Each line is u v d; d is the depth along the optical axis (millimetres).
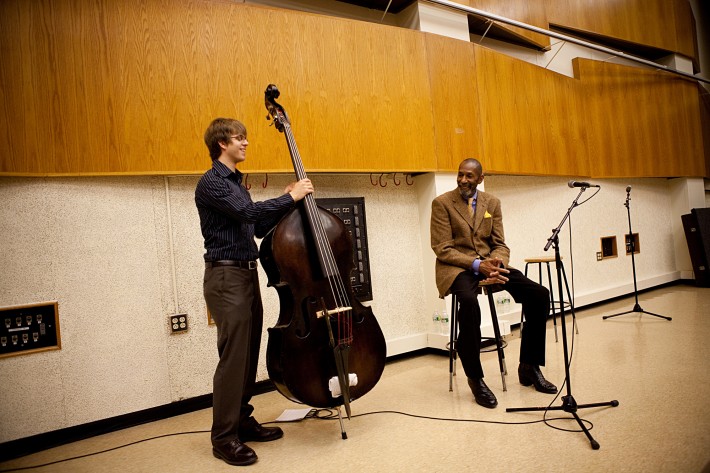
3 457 2424
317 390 2148
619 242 6352
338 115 3557
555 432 2193
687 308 5090
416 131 3938
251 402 3070
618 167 6133
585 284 5840
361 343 2299
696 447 1911
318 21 3531
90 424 2670
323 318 2195
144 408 2834
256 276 2309
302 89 3410
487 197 3111
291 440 2346
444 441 2191
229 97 3115
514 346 4055
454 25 4367
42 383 2557
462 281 2816
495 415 2467
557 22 5613
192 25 3018
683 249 7184
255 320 2336
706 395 2494
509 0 4969
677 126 6957
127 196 2855
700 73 7832
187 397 2979
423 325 4113
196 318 3037
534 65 5109
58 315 2619
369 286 3754
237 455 2088
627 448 1966
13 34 2516
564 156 5379
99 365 2715
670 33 7012
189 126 2971
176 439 2498
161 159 2879
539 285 2840
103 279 2756
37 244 2588
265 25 3291
